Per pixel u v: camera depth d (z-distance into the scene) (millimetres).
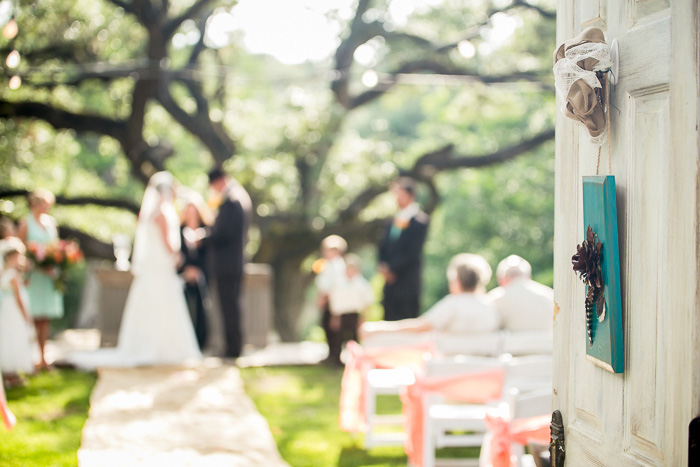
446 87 16391
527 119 21688
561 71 2424
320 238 15016
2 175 12930
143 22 11812
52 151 14180
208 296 10047
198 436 5523
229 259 8984
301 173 15055
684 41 2037
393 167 15492
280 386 7656
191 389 7203
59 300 8102
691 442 1947
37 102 12328
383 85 15211
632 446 2291
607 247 2350
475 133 22703
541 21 14672
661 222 2154
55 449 5082
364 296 8969
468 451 5633
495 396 4324
